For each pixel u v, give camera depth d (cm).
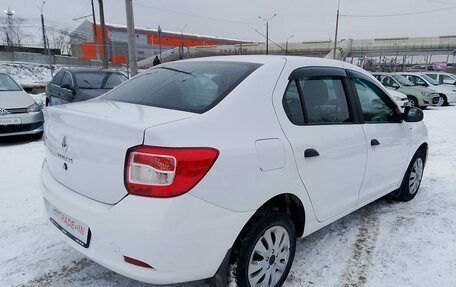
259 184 228
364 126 332
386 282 280
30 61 3681
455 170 588
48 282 274
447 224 382
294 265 300
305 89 282
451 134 916
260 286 246
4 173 533
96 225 210
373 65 5247
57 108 260
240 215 219
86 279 278
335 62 328
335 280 282
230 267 230
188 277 208
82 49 5231
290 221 261
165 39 6531
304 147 261
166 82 283
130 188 198
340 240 345
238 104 235
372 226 376
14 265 295
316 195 278
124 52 5238
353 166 315
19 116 730
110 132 209
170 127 203
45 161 290
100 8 2255
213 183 205
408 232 363
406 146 407
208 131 213
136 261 198
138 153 196
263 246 243
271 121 247
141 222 193
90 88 875
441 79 1833
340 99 316
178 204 194
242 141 223
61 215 240
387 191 393
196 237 203
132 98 276
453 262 309
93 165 216
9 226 361
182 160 195
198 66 300
